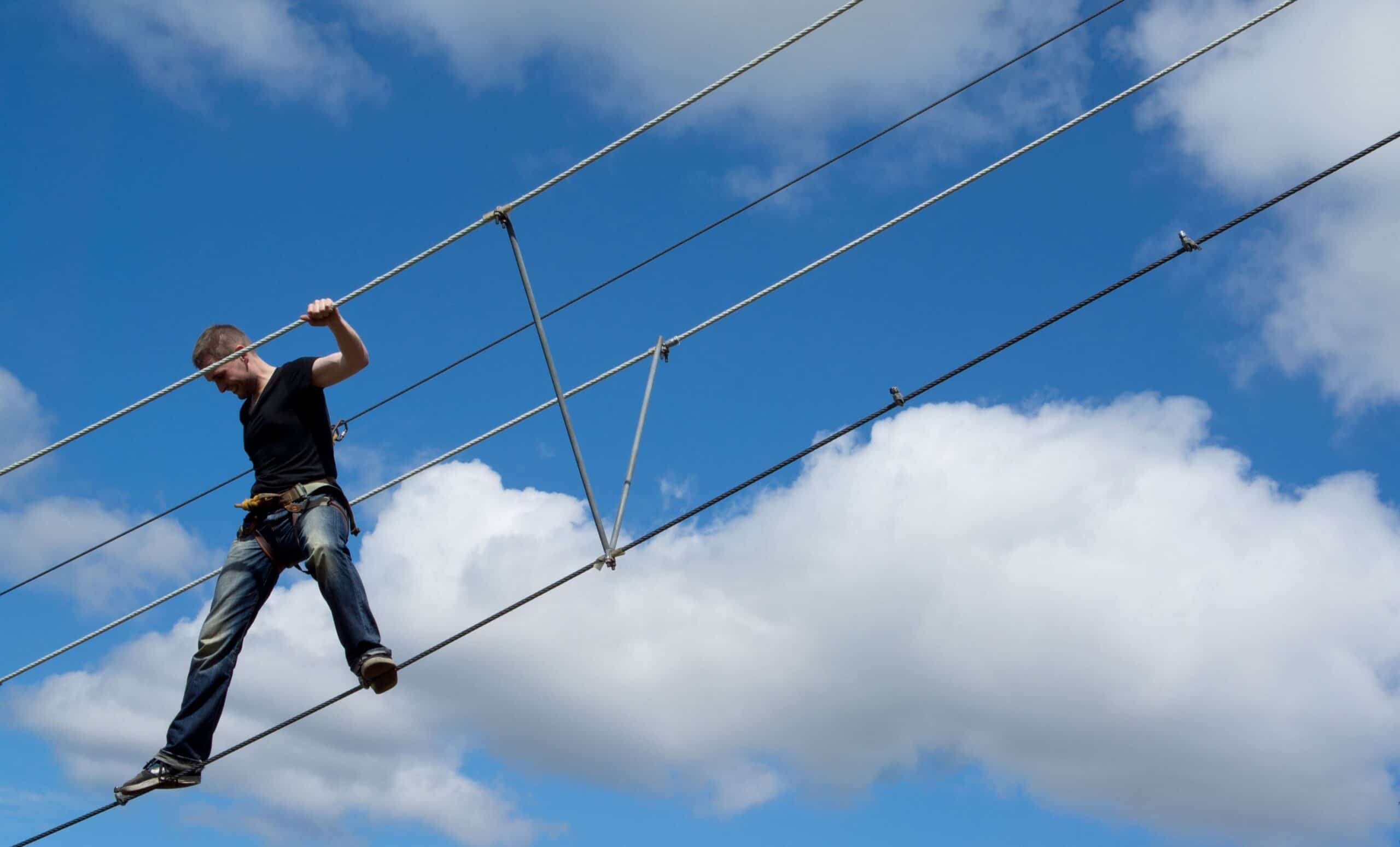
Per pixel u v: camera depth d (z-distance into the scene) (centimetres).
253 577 579
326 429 599
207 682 570
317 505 572
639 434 705
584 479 672
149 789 566
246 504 573
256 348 595
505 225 650
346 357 583
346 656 548
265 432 584
